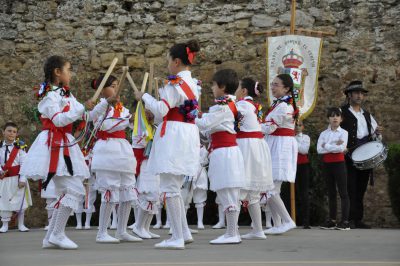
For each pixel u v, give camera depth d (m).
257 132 7.70
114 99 6.76
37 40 13.70
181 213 6.64
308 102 11.41
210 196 11.63
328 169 9.95
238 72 12.96
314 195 11.27
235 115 7.02
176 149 6.29
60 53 13.63
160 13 13.38
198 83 7.59
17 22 13.76
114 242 7.41
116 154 7.37
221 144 6.96
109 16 13.52
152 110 6.30
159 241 7.62
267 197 8.22
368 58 12.45
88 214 10.98
